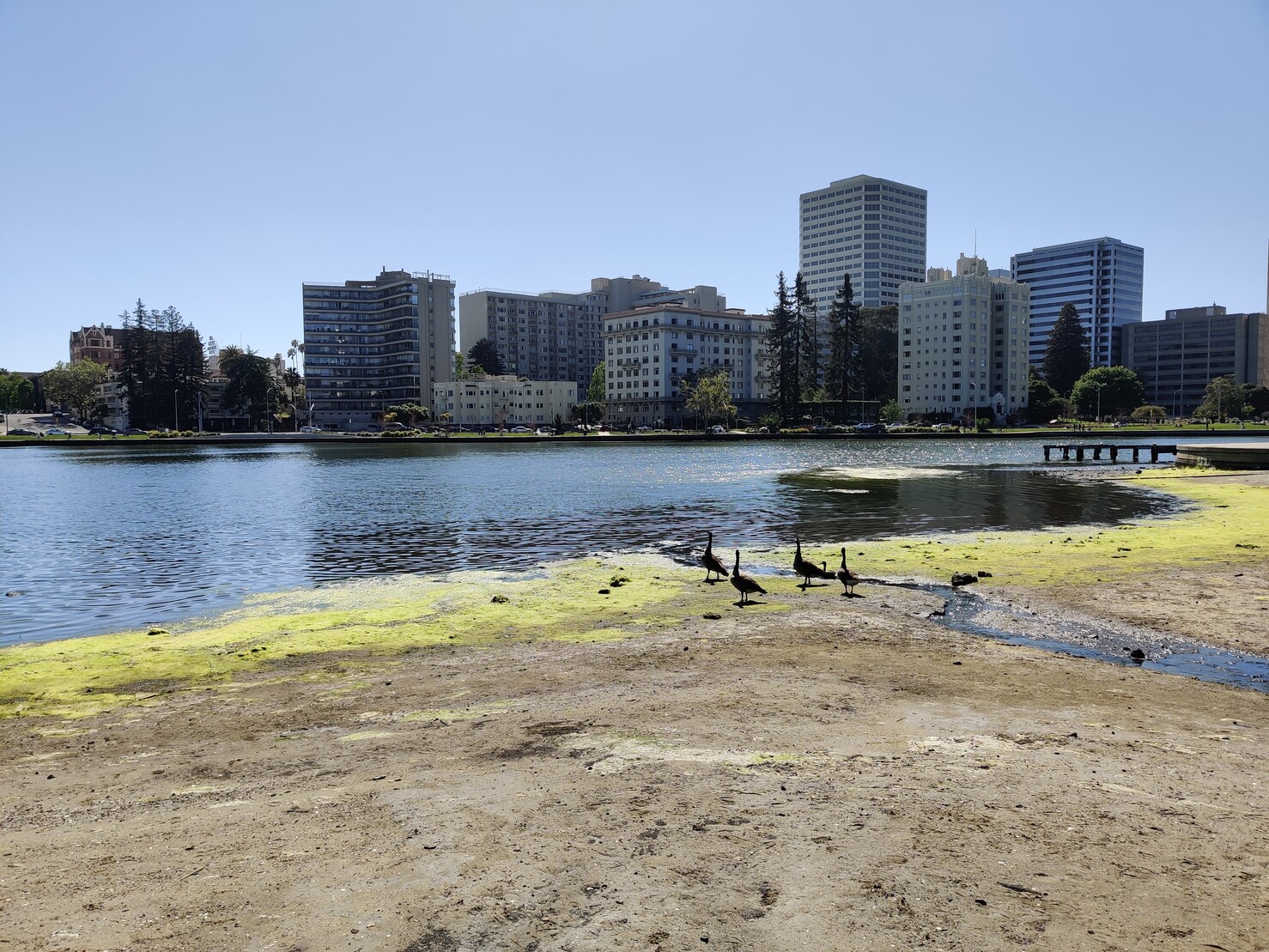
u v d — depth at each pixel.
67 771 9.13
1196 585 19.48
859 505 41.28
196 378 162.38
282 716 11.16
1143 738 9.41
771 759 8.59
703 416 178.00
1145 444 111.44
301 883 5.93
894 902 5.49
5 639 16.86
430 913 5.44
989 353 183.50
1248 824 6.85
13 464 89.12
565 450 113.56
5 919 5.52
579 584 21.19
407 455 103.50
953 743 9.16
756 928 5.18
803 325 155.88
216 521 37.31
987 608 17.75
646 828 6.76
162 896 5.80
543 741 9.50
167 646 15.27
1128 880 5.82
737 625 16.45
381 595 20.12
